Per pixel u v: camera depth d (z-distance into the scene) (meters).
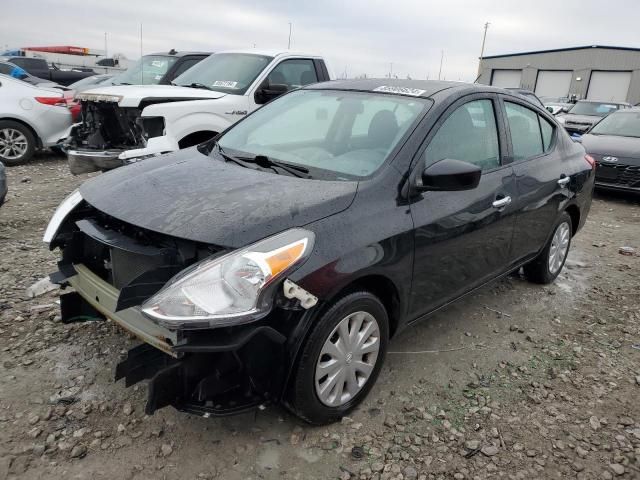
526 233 4.04
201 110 6.59
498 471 2.54
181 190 2.74
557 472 2.56
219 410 2.35
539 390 3.19
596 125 10.10
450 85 3.57
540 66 44.31
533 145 4.21
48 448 2.49
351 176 2.90
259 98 7.09
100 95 6.59
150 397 2.23
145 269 2.62
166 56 10.02
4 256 4.64
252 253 2.27
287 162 3.12
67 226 3.11
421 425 2.82
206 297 2.19
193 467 2.44
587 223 7.22
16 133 9.01
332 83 3.92
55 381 2.95
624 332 3.99
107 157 6.46
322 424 2.74
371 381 2.92
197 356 2.32
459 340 3.73
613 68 40.34
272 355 2.40
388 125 3.18
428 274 3.07
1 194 5.16
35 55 32.69
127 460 2.46
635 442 2.79
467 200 3.28
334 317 2.53
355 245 2.56
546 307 4.36
